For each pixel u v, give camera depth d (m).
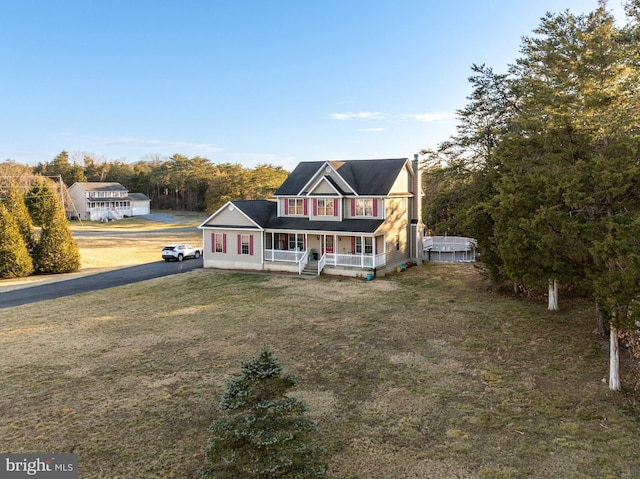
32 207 58.50
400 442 9.41
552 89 23.09
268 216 32.91
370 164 32.41
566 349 14.70
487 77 28.05
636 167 11.37
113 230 68.25
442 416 10.52
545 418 10.34
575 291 21.89
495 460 8.70
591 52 22.75
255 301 22.34
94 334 17.50
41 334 17.64
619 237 10.73
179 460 8.87
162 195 113.25
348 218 30.48
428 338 16.17
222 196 76.50
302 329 17.52
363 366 13.66
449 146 29.50
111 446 9.43
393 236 30.73
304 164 35.00
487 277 24.17
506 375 12.79
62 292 26.34
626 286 10.38
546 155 14.73
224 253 32.19
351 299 22.33
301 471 7.11
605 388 11.76
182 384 12.55
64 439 9.73
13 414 10.95
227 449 7.36
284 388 7.87
